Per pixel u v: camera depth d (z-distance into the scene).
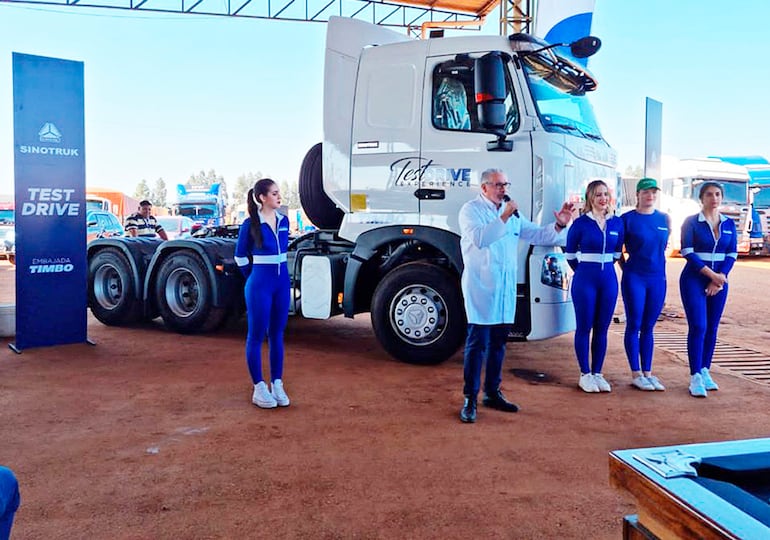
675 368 6.52
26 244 6.94
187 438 4.18
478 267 4.61
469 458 3.88
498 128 5.21
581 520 3.09
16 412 4.71
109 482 3.47
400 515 3.12
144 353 6.91
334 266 6.53
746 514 1.20
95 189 31.17
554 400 5.22
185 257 7.88
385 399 5.14
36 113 6.89
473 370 4.62
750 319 10.28
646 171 9.20
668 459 1.46
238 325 8.91
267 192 4.80
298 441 4.14
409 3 18.38
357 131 6.21
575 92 6.31
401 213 6.04
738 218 23.67
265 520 3.05
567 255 5.56
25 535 2.88
